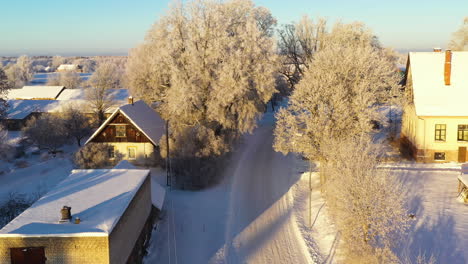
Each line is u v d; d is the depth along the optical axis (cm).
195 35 4434
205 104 4481
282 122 3694
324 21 6744
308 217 2916
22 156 5188
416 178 3438
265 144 5397
